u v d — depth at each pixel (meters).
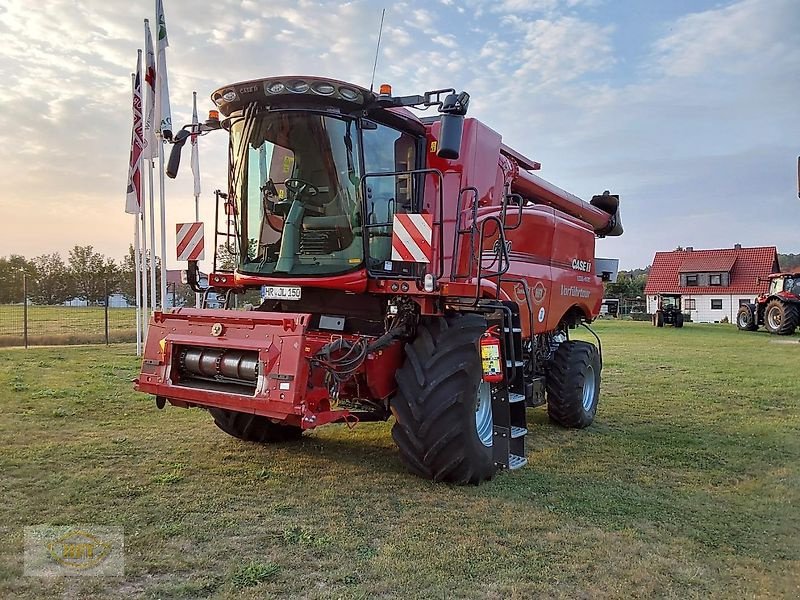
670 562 3.77
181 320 5.20
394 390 5.31
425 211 5.85
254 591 3.29
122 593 3.24
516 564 3.69
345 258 5.23
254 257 5.72
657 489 5.23
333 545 3.88
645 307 58.03
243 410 4.63
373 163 5.36
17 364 11.80
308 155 5.31
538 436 7.22
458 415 4.90
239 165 5.70
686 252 56.72
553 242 7.71
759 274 51.50
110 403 8.17
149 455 5.82
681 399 9.81
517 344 5.65
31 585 3.29
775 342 21.81
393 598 3.26
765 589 3.46
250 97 5.27
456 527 4.23
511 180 7.27
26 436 6.44
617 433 7.41
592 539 4.09
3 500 4.55
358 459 5.82
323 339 5.02
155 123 11.52
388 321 5.28
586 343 8.16
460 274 5.87
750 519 4.54
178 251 6.51
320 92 5.02
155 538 3.92
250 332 4.75
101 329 19.47
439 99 4.90
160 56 11.26
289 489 4.93
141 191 13.11
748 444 6.86
